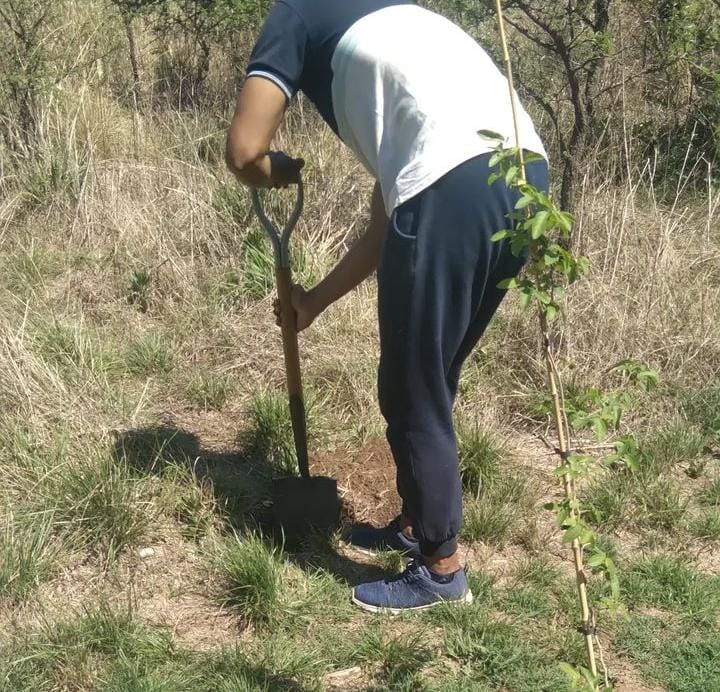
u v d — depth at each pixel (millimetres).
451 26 2643
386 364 2688
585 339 4352
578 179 4906
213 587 2986
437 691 2623
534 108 5711
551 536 3336
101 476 3213
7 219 5301
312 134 5812
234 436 3820
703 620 2932
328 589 2996
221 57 7656
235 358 4289
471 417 3947
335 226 5207
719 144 5730
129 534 3098
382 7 2598
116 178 5430
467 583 2965
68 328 4297
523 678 2672
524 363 4305
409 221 2496
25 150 5664
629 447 2105
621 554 3254
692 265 4926
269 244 4922
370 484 3543
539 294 1948
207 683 2609
